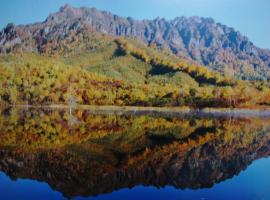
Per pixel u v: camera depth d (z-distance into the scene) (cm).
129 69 18588
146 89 12988
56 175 2361
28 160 2739
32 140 3597
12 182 2194
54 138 3794
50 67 12569
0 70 11331
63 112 8425
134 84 14275
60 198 1945
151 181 2283
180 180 2286
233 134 4594
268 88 14250
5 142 3422
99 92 11769
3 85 10906
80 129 4753
